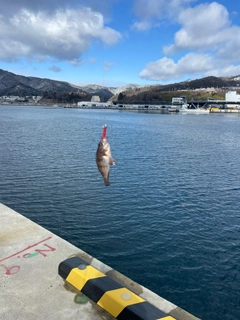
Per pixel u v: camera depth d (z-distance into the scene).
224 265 10.39
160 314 3.68
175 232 12.75
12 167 24.08
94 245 11.45
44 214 14.32
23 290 4.48
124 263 10.30
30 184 19.23
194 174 23.84
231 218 14.55
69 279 4.61
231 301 8.60
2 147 34.56
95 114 143.38
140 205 15.87
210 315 8.05
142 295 4.38
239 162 30.16
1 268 5.08
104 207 15.40
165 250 11.23
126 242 11.73
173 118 122.88
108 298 4.01
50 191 17.84
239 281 9.52
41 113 139.62
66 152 32.28
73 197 16.83
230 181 21.89
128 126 76.50
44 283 4.67
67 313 3.99
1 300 4.25
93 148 35.62
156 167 26.00
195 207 15.91
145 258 10.66
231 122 103.62
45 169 23.55
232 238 12.41
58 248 5.82
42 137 46.25
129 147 38.66
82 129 63.16
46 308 4.08
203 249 11.42
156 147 39.50
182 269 10.05
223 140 51.12
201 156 33.38
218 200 17.23
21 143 38.56
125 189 18.69
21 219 7.24
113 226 13.12
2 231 6.54
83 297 4.32
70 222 13.45
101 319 3.88
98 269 5.06
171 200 16.92
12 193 17.34
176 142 46.06
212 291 8.99
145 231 12.73
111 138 49.16
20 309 4.06
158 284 9.25
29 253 5.61
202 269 10.10
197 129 73.12
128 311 3.73
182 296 8.75
